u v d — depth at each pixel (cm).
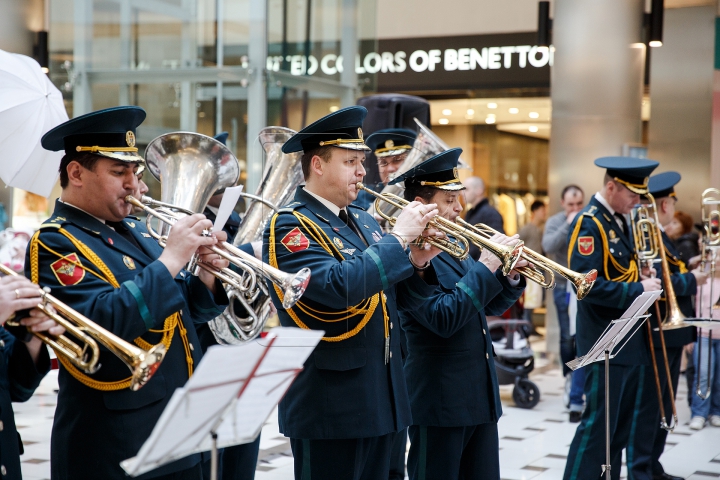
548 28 786
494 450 314
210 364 161
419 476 303
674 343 414
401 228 250
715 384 504
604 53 702
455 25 893
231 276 230
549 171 723
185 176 271
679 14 788
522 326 538
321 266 244
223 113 514
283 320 256
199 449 178
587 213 388
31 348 213
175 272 210
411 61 912
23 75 271
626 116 705
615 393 380
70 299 207
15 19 412
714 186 784
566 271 297
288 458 370
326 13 550
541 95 849
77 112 501
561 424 489
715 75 782
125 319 201
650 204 432
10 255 237
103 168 215
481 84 880
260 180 299
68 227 214
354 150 258
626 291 367
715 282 461
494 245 287
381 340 257
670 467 428
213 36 514
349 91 571
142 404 212
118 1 506
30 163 272
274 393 184
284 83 526
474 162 830
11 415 215
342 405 248
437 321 289
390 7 915
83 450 212
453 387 299
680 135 792
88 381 212
